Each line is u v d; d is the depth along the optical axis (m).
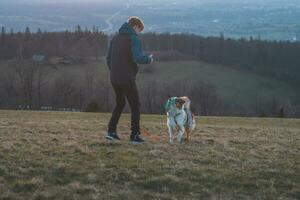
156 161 10.40
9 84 80.00
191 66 98.19
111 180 8.98
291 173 9.98
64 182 8.81
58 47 101.69
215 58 104.56
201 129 20.02
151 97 77.62
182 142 13.63
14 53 97.31
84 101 78.12
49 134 14.52
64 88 79.25
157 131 18.00
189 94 81.00
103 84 80.06
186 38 109.06
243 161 11.00
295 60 104.81
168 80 87.62
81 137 13.74
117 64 12.26
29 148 11.24
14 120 22.80
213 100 81.31
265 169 10.23
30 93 79.00
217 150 12.30
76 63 94.12
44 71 86.25
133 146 12.04
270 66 103.25
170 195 8.45
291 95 90.19
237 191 8.80
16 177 8.95
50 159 10.16
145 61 12.02
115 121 13.11
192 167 10.05
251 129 22.59
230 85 91.75
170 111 13.78
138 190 8.61
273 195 8.72
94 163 9.95
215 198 8.42
